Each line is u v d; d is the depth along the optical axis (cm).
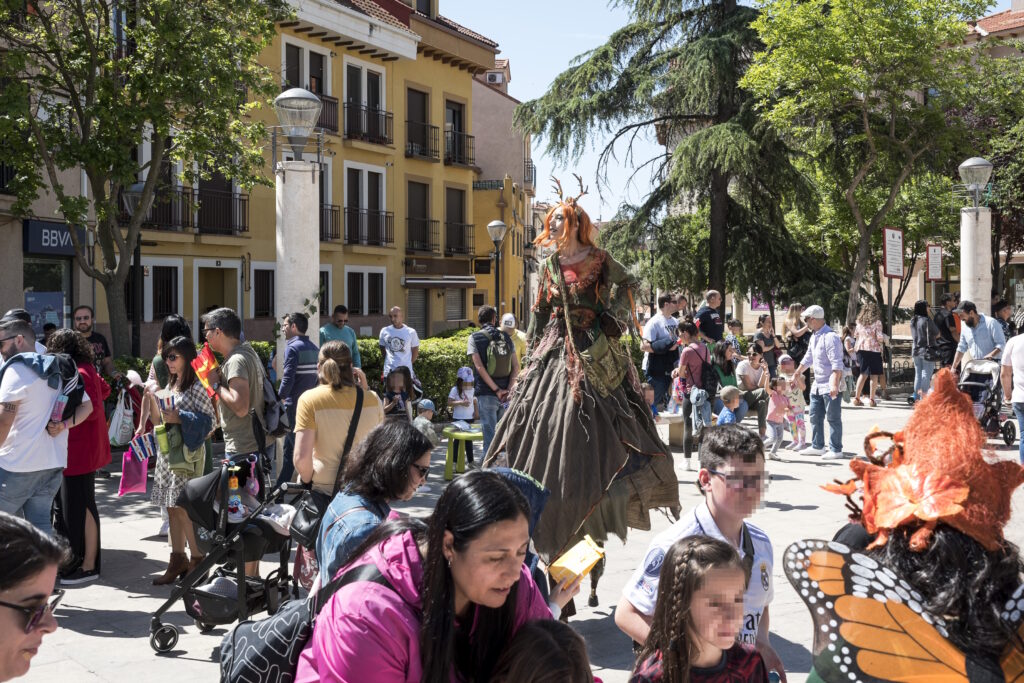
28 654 213
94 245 2194
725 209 2967
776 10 2330
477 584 232
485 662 251
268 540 588
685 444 1253
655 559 333
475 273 4112
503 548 230
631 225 3003
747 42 2731
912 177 2873
